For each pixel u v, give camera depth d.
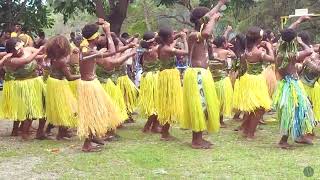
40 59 7.12
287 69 5.94
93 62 5.74
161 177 4.80
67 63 6.48
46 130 7.09
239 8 16.30
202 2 14.66
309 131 5.93
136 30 22.81
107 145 6.37
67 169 5.16
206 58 6.03
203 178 4.75
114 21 13.86
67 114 6.62
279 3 17.61
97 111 5.71
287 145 6.08
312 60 6.66
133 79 10.29
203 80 5.93
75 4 12.77
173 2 16.16
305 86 6.71
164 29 6.56
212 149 6.05
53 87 6.61
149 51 7.17
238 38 7.52
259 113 6.67
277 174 4.86
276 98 5.96
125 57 6.18
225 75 7.57
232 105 7.37
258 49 6.66
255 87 6.63
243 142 6.50
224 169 5.07
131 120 8.24
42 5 14.34
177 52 6.40
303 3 17.28
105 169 5.14
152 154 5.77
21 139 6.93
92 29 5.73
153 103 7.14
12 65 6.72
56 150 6.09
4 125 8.34
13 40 6.73
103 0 13.68
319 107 6.68
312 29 16.61
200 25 5.90
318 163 5.27
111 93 7.15
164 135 6.73
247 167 5.14
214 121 5.96
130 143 6.50
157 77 6.91
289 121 5.84
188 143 6.45
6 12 14.09
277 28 17.66
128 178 4.79
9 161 5.56
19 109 6.75
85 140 5.97
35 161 5.54
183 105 6.07
